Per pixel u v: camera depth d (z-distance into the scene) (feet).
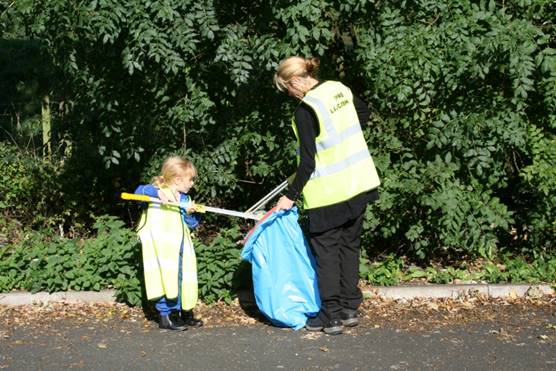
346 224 21.12
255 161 26.99
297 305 21.49
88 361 18.88
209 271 23.58
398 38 23.90
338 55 25.94
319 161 20.53
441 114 24.57
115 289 23.73
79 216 30.60
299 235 21.80
